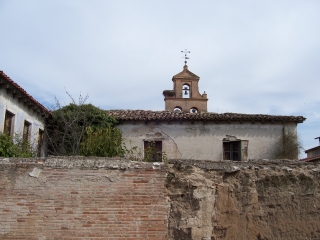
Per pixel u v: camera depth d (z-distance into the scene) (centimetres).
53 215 627
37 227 622
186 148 1739
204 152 1738
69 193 634
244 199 680
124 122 1755
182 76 2914
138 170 650
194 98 2850
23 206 627
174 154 1731
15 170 637
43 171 638
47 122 1750
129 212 635
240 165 700
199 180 673
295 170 711
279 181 700
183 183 666
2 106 1259
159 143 1752
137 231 630
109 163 650
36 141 1620
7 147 1020
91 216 629
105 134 1113
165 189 650
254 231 671
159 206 641
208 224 659
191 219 652
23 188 632
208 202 668
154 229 633
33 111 1594
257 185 695
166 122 1766
